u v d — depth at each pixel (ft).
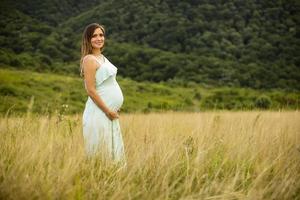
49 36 411.34
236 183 13.46
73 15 498.69
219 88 323.16
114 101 16.83
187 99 255.29
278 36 397.60
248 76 341.82
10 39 396.37
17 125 18.20
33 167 12.96
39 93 219.61
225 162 15.38
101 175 13.26
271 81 335.88
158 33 422.00
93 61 16.55
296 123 25.57
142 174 13.52
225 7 432.25
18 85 239.71
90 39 17.13
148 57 380.37
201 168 14.28
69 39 413.39
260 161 16.46
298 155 16.70
